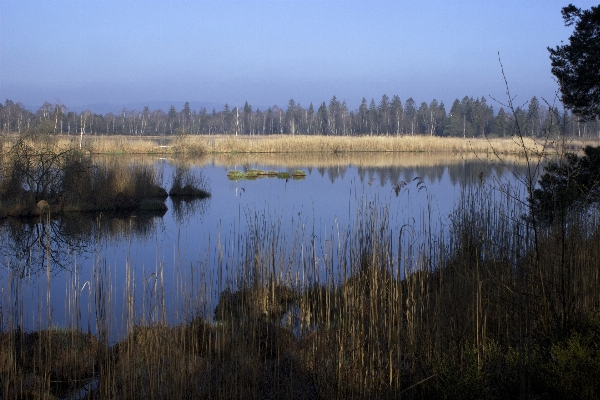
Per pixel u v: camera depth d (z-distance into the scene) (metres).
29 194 19.05
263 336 6.75
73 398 5.65
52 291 9.91
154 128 96.50
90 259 12.80
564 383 4.33
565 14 10.88
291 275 8.85
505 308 5.59
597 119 10.25
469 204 9.82
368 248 7.36
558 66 10.35
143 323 6.38
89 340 6.62
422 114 88.38
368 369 5.16
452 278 6.86
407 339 5.42
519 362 4.49
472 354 4.89
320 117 95.88
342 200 20.59
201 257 12.29
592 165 8.79
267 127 102.69
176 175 25.56
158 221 18.33
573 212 6.52
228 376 5.48
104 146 45.16
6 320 7.06
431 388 4.93
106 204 20.47
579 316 5.22
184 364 5.58
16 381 5.78
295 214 17.00
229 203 21.56
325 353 5.59
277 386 5.27
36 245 14.63
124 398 5.22
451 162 40.28
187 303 7.37
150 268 11.53
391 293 5.64
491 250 6.86
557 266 5.59
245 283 8.15
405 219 14.64
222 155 48.38
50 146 20.33
